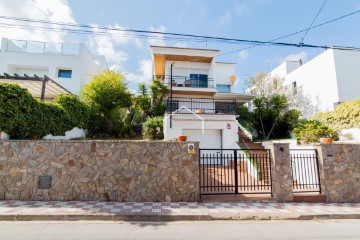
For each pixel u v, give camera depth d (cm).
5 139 616
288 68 2236
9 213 478
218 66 2180
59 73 1886
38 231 415
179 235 414
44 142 612
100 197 600
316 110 1741
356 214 553
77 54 1902
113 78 1548
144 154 630
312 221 523
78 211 505
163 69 2131
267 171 756
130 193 609
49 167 602
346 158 695
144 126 1462
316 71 1755
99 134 1394
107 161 618
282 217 531
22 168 597
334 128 1201
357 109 1061
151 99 1702
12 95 652
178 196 619
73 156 612
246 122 1800
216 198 641
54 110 921
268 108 1819
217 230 447
